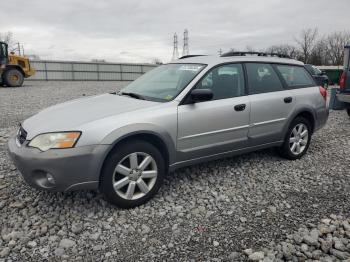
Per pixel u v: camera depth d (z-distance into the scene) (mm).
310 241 2854
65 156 3006
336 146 5988
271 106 4551
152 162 3523
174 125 3604
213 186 4055
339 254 2688
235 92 4258
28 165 3066
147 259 2645
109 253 2715
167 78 4258
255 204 3592
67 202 3547
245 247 2803
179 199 3682
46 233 2988
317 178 4371
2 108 10227
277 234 2996
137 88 4430
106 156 3207
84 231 3029
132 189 3418
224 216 3322
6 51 19688
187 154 3807
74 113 3500
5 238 2887
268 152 5449
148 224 3160
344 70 8227
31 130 3289
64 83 27891
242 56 4582
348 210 3459
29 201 3562
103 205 3494
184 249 2775
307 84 5262
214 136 4000
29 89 18953
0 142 5855
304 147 5219
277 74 4828
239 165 4793
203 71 4004
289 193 3887
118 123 3254
